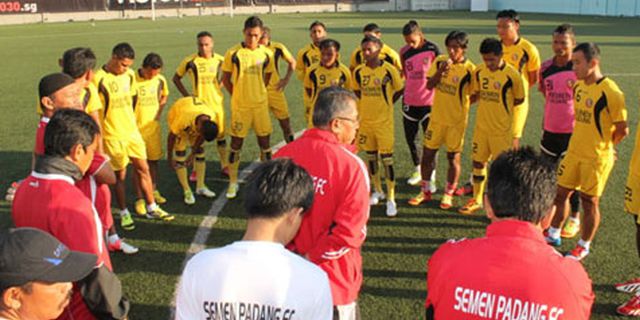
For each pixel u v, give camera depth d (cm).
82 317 263
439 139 592
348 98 278
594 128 450
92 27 2980
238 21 3353
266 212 182
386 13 4175
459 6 4884
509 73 541
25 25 3164
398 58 694
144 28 2902
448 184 604
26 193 251
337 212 259
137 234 537
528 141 863
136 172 573
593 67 443
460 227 554
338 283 272
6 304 171
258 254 177
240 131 636
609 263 469
